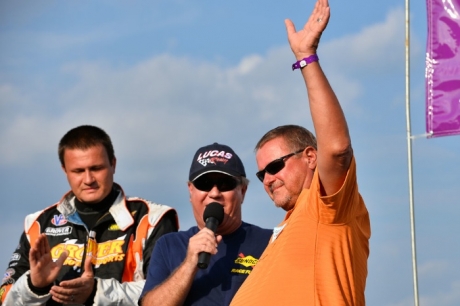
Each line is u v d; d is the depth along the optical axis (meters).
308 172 6.16
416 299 5.88
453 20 6.23
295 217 5.58
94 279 7.09
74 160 7.64
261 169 6.30
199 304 6.40
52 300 7.35
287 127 6.31
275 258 5.54
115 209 7.68
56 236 7.78
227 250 6.66
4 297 7.63
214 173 6.71
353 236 5.37
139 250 7.49
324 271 5.28
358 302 5.32
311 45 5.23
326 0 5.32
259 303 5.39
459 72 6.18
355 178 5.23
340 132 5.09
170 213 7.76
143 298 6.51
